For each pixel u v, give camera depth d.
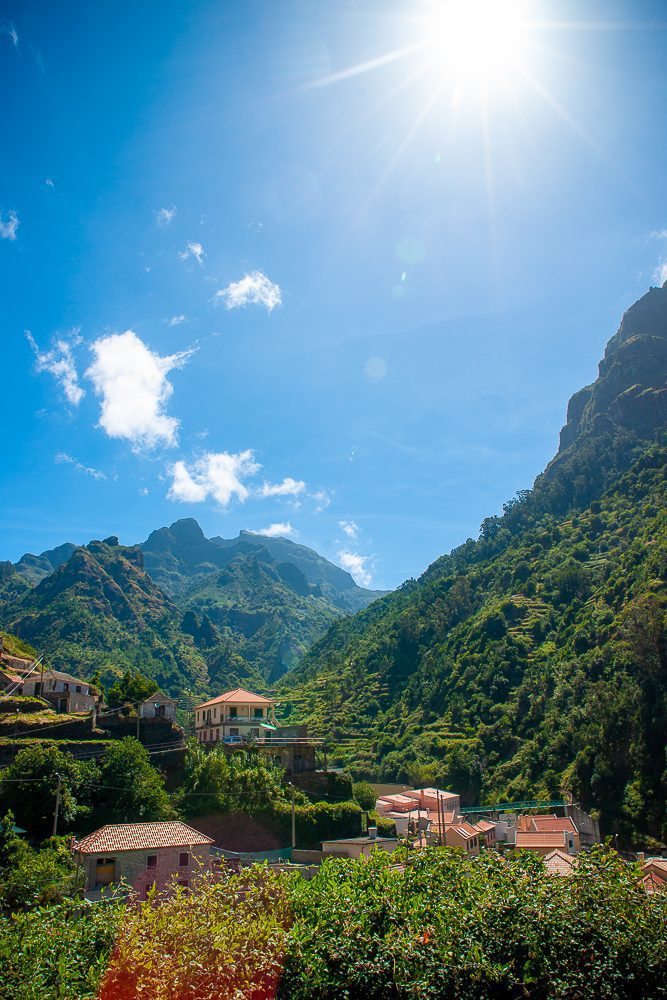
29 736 50.31
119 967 8.62
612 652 85.75
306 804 51.47
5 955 9.66
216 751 51.22
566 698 86.94
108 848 34.56
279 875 10.77
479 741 92.12
